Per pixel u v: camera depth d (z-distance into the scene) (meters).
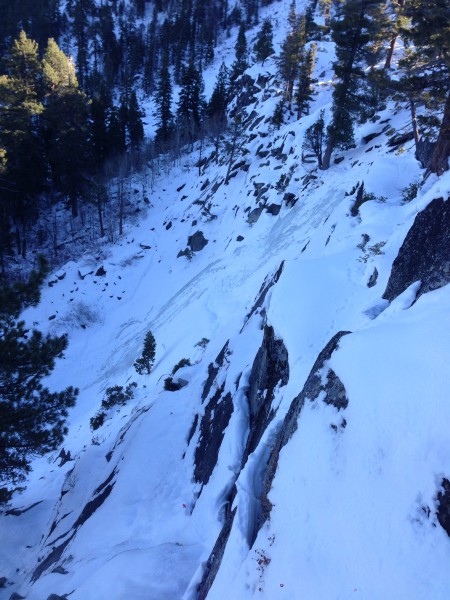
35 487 18.62
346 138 30.58
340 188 26.34
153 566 7.66
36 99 48.75
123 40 104.38
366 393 4.83
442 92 16.61
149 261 41.47
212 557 6.70
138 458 12.34
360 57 29.91
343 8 28.72
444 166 14.27
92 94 79.19
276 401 7.77
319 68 60.56
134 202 52.25
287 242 27.22
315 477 4.79
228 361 12.72
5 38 90.25
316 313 9.08
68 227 49.03
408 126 27.28
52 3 107.44
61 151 46.44
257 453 6.77
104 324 35.91
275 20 108.62
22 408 12.00
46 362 12.00
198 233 38.78
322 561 4.03
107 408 22.44
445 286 6.04
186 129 65.81
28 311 36.28
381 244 11.02
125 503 10.93
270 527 5.03
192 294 30.53
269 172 37.59
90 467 15.32
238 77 76.06
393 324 5.81
